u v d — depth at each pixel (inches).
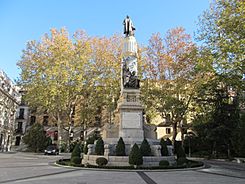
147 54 1640.0
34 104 1856.5
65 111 1952.5
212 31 1061.1
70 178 533.3
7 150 2551.7
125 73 958.4
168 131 2488.9
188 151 2039.9
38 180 499.8
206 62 997.8
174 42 1595.7
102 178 539.5
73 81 1708.9
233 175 661.9
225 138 1497.3
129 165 760.3
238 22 888.9
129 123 893.2
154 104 1604.3
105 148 805.9
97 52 1844.2
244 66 867.4
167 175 613.6
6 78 2409.0
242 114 1411.2
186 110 1612.9
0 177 538.6
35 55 1722.4
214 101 1561.3
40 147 2140.7
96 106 2050.9
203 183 492.1
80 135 2647.6
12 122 2687.0
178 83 1534.2
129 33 1034.7
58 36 1696.6
